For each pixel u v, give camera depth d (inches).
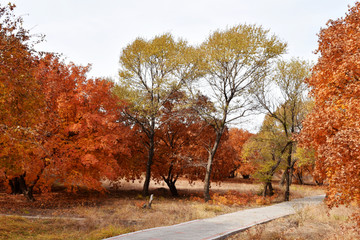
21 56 349.7
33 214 544.7
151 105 907.4
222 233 390.9
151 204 715.4
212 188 1295.5
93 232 395.5
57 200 745.6
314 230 453.7
